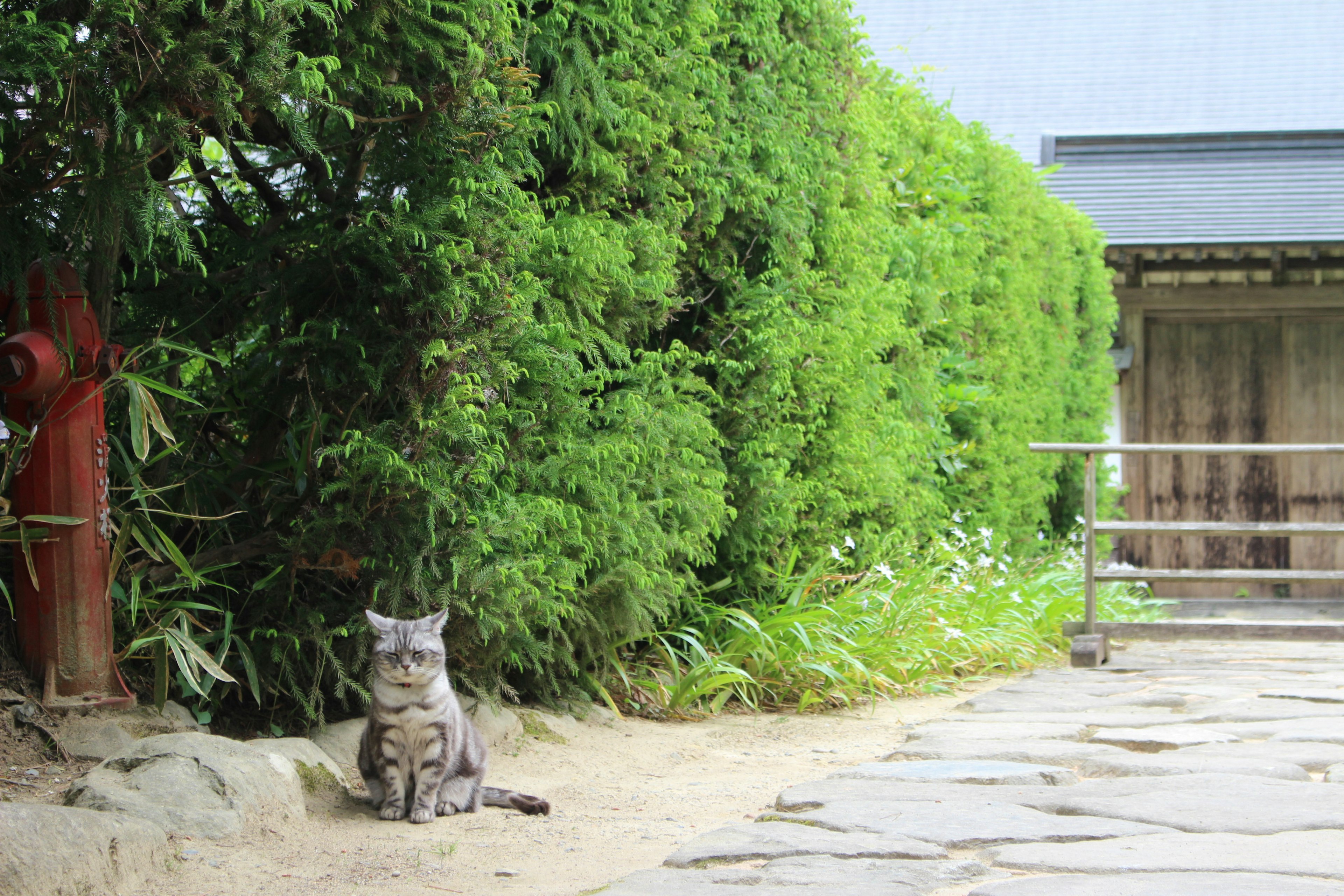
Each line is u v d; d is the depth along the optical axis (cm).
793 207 628
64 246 388
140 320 461
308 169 455
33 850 273
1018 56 1978
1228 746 471
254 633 432
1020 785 406
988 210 1035
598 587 519
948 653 712
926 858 310
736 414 610
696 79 539
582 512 486
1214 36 1939
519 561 448
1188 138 1653
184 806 334
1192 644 892
